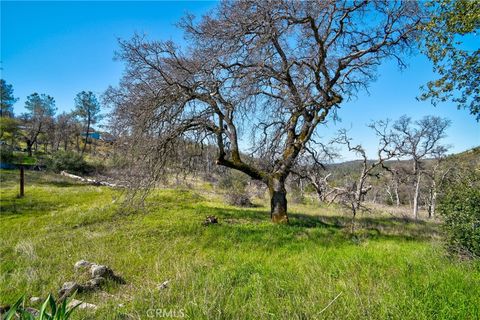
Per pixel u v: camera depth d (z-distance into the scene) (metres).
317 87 13.90
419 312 4.18
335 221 16.25
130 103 13.32
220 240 10.88
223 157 15.10
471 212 7.16
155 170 13.88
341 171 25.19
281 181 15.05
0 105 74.19
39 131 61.66
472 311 4.16
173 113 13.20
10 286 6.69
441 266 6.57
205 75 13.02
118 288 6.82
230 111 14.13
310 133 14.71
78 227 13.10
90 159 51.50
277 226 13.10
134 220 14.00
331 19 13.53
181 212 15.59
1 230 12.89
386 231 13.48
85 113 68.81
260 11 12.08
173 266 8.12
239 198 22.41
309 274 6.74
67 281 7.07
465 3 7.16
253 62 12.73
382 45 14.82
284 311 4.61
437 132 33.41
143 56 12.92
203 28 13.23
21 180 20.70
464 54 8.00
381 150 27.62
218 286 5.66
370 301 4.67
